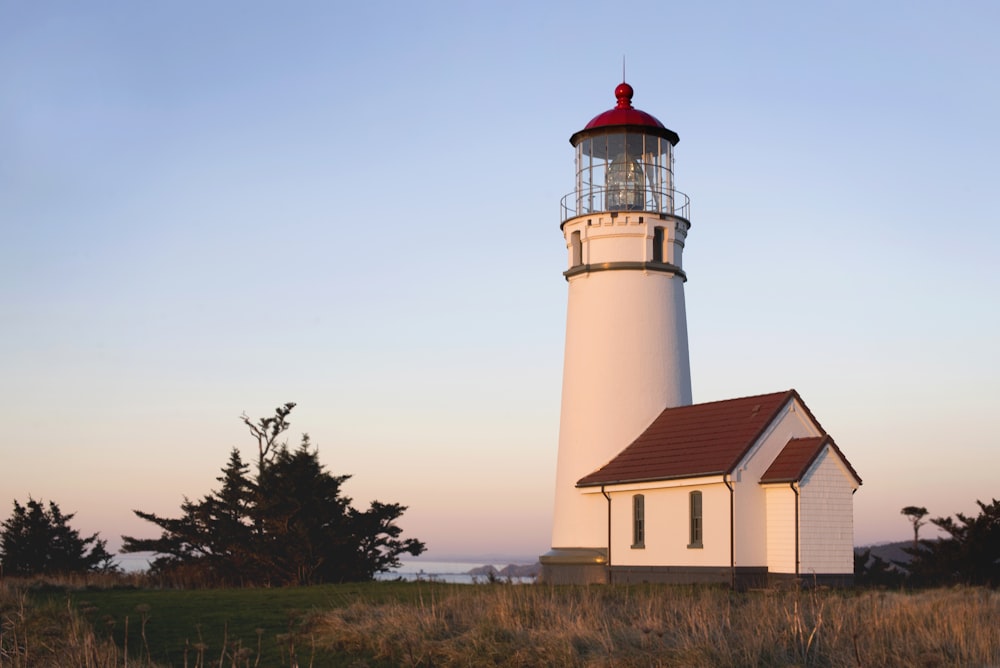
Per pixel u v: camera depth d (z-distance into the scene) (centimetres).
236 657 2088
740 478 3469
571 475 4125
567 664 2025
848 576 3475
